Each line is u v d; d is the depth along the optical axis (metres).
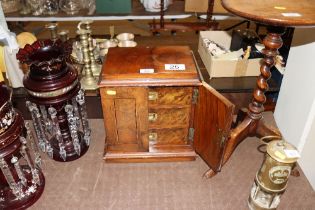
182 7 2.40
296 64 1.56
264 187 1.22
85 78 1.76
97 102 1.77
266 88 1.42
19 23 2.65
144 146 1.48
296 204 1.34
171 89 1.31
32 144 1.47
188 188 1.41
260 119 1.51
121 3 2.21
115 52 1.43
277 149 1.17
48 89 1.30
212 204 1.33
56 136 1.51
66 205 1.33
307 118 1.47
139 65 1.33
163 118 1.40
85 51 1.69
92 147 1.63
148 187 1.41
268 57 1.32
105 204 1.33
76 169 1.50
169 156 1.50
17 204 1.29
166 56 1.40
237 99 1.79
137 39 2.26
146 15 2.26
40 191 1.36
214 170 1.42
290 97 1.64
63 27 2.94
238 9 1.12
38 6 2.25
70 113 1.42
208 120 1.33
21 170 1.35
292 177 1.47
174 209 1.32
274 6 1.16
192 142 1.50
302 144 1.55
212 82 1.79
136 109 1.34
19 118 1.26
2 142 1.16
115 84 1.26
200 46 1.99
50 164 1.52
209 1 2.18
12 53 1.68
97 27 3.09
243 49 1.86
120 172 1.48
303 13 1.08
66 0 2.27
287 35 2.01
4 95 1.19
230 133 1.41
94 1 2.32
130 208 1.32
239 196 1.37
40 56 1.34
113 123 1.39
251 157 1.58
